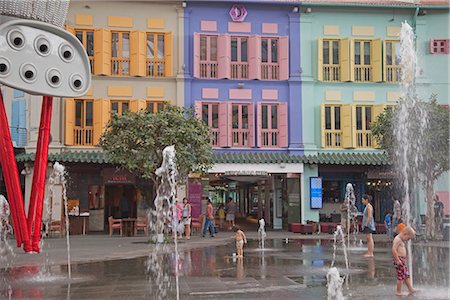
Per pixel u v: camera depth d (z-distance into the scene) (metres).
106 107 25.59
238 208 33.16
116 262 14.37
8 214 23.72
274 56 27.62
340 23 27.88
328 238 22.75
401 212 25.14
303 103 27.33
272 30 27.44
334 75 27.78
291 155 26.75
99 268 13.11
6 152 13.12
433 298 8.72
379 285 10.02
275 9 27.52
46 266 13.45
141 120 19.08
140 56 26.14
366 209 15.24
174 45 26.77
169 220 21.31
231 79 26.95
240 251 15.21
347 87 27.70
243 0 26.80
